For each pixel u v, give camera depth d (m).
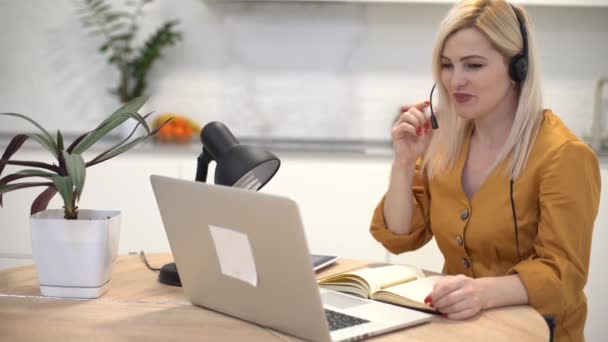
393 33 3.54
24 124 3.62
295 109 3.60
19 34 3.59
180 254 1.42
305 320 1.20
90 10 3.55
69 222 1.46
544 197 1.56
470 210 1.69
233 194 1.20
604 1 3.16
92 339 1.24
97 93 3.61
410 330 1.28
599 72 3.49
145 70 3.46
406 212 1.84
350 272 1.54
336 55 3.56
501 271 1.68
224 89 3.60
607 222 3.04
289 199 1.11
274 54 3.58
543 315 1.46
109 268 1.54
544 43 3.49
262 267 1.23
